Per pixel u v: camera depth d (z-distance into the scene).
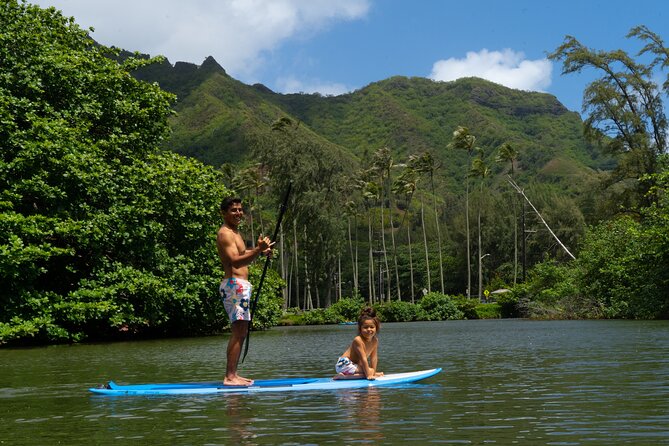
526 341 16.33
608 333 18.69
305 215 60.22
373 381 7.66
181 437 4.77
